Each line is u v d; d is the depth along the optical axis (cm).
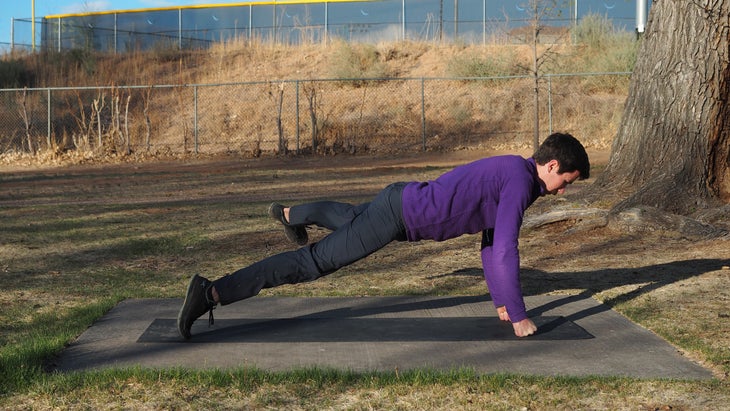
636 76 909
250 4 3212
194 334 443
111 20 3356
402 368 379
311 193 1255
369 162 1947
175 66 2923
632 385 353
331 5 3116
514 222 408
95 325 468
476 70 2492
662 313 487
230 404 333
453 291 559
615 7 2841
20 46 3073
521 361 389
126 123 2252
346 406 330
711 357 389
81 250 761
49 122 2227
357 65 2645
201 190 1350
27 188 1453
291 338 432
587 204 895
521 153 2014
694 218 821
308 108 2503
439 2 2962
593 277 607
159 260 709
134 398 339
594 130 2152
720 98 851
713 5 839
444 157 2009
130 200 1218
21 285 603
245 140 2395
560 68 2411
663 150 871
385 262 687
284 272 418
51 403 334
